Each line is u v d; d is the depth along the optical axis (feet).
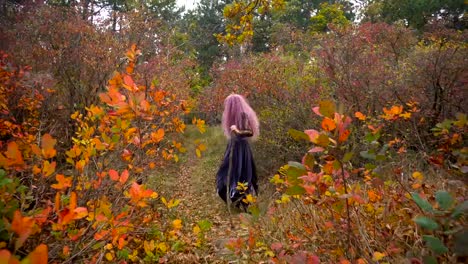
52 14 27.04
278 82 24.56
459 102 14.80
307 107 22.08
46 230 7.39
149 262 8.93
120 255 8.13
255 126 16.65
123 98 6.44
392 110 8.02
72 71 21.54
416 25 59.36
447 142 7.06
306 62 29.84
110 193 9.09
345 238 6.39
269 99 24.35
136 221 8.63
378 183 6.09
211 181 23.77
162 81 26.32
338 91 19.27
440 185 7.42
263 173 21.95
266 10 16.84
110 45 25.34
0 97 12.90
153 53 32.76
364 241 6.13
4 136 12.10
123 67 24.98
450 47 19.39
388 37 26.12
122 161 9.43
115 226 5.92
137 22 30.78
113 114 6.63
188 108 10.45
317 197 6.22
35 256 2.76
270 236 8.77
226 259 9.20
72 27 24.93
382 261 6.05
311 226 7.70
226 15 16.87
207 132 39.19
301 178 4.78
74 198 4.31
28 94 15.38
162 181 20.54
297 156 21.48
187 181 23.54
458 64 15.99
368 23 28.09
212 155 32.01
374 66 20.29
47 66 21.48
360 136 15.72
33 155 7.38
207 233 12.17
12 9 29.14
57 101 19.06
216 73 40.45
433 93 15.99
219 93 34.58
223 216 15.38
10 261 2.65
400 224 6.64
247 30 17.28
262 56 31.48
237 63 32.89
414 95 16.84
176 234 10.71
